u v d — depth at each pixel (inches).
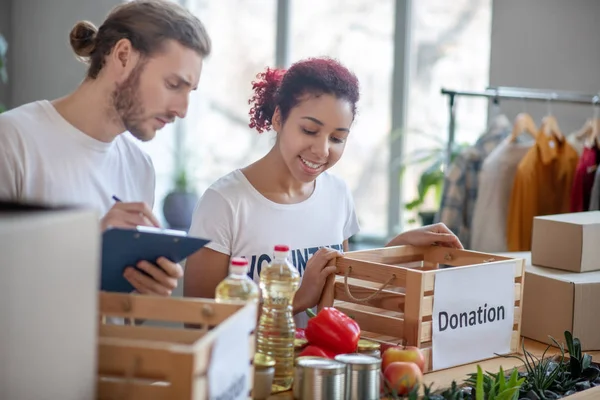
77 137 69.6
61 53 208.5
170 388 43.3
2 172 66.2
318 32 191.5
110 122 69.6
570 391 68.1
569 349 71.9
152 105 66.3
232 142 209.6
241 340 49.4
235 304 51.8
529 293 83.7
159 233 55.5
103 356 45.7
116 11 66.9
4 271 34.3
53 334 37.5
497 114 141.6
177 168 212.4
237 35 206.4
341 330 62.2
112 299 53.1
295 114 76.6
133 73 65.8
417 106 177.9
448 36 172.7
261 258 79.7
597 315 81.5
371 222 186.2
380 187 184.2
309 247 83.0
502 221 130.0
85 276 39.8
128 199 76.3
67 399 38.8
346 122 77.0
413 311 67.0
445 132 173.9
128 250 56.4
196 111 213.5
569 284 80.1
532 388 66.4
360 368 56.1
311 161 77.5
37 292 36.3
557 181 129.3
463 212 134.1
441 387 63.4
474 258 80.4
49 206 40.3
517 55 149.6
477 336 72.3
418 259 84.7
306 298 73.2
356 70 185.9
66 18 207.2
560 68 144.8
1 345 34.4
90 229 40.1
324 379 54.7
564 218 88.4
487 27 167.8
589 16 141.1
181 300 52.5
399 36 177.2
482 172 130.3
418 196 167.2
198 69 67.1
